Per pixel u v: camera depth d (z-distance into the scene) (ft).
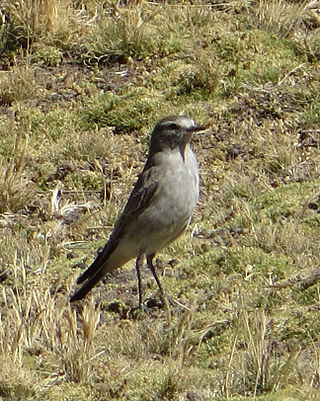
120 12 58.03
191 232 42.57
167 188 37.40
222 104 51.39
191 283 38.86
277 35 55.16
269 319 34.60
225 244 41.16
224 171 47.60
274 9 56.03
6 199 46.85
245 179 45.60
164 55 54.85
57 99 53.42
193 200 38.17
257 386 30.68
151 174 37.50
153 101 51.98
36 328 35.01
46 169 49.16
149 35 55.42
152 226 37.63
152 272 38.45
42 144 50.83
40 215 46.50
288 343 33.01
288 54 53.88
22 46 56.54
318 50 53.83
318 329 33.53
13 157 49.42
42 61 55.83
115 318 37.58
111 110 52.19
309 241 39.86
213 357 33.37
